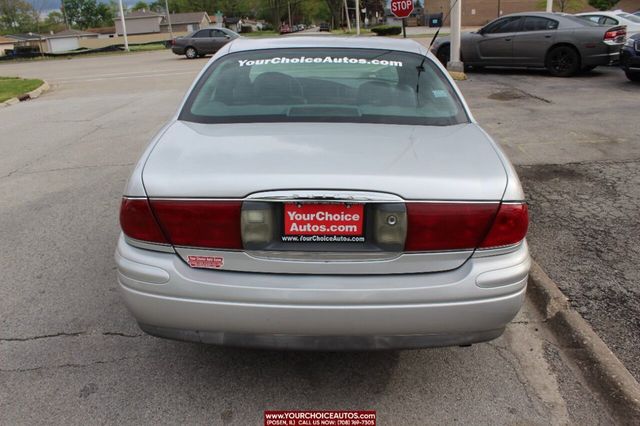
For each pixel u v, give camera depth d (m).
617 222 4.63
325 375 2.80
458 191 2.19
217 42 27.05
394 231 2.17
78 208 5.27
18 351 3.00
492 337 2.35
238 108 2.98
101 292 3.65
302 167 2.23
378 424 2.47
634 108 9.15
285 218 2.18
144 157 2.48
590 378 2.77
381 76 3.23
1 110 12.30
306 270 2.21
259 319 2.22
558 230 4.50
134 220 2.28
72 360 2.92
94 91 15.42
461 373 2.82
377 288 2.18
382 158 2.34
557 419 2.50
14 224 4.89
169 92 13.87
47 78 21.08
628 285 3.62
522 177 5.85
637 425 2.46
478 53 14.17
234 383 2.74
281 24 100.00
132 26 83.88
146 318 2.33
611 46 12.59
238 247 2.21
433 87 3.19
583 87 11.52
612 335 3.09
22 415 2.52
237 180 2.19
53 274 3.91
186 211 2.21
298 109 2.95
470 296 2.21
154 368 2.86
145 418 2.50
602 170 6.01
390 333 2.23
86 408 2.56
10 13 93.19
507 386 2.72
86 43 71.88
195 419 2.49
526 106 9.64
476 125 2.96
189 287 2.22
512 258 2.29
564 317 3.22
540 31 13.23
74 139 8.45
